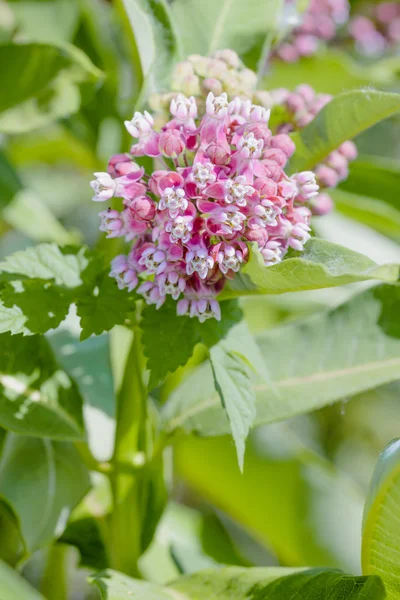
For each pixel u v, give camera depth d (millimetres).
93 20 917
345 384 724
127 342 828
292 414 717
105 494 765
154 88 701
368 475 1256
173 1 724
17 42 798
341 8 921
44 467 726
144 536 740
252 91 691
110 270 669
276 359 732
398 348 730
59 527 718
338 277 626
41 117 813
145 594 677
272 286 648
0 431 714
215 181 639
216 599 682
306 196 660
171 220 639
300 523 844
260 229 641
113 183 647
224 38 724
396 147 1231
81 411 710
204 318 654
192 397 729
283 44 904
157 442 727
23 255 665
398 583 668
